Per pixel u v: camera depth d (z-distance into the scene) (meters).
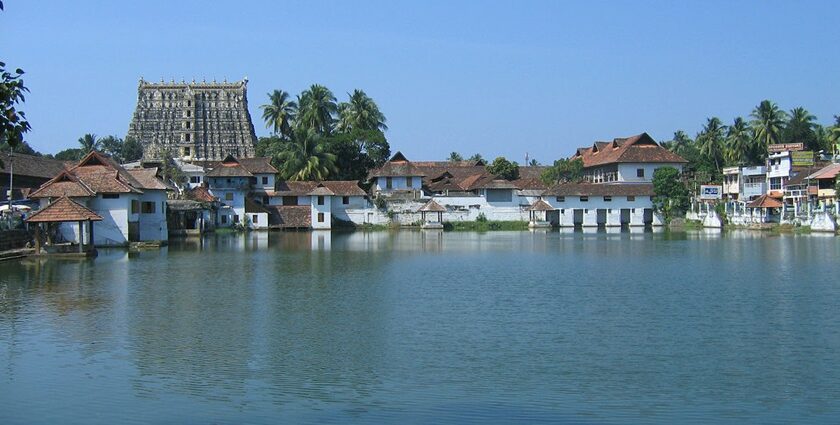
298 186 125.00
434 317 34.62
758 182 127.44
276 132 150.88
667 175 125.25
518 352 27.89
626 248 74.12
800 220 103.00
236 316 34.84
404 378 24.62
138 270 52.72
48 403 22.20
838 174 96.81
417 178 129.00
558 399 22.45
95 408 21.78
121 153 175.50
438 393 23.05
